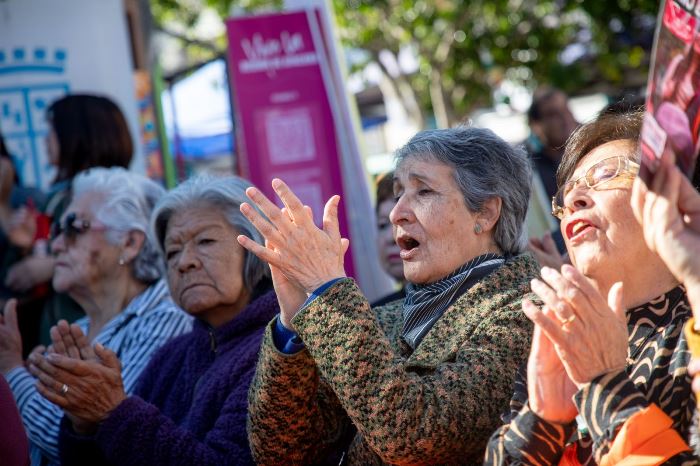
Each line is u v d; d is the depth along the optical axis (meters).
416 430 2.30
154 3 12.73
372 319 2.38
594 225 2.19
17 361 3.61
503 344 2.45
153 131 6.10
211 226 3.29
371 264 5.54
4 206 4.97
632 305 2.19
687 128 1.82
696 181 2.08
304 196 5.70
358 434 2.66
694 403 1.96
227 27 5.78
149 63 6.20
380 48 12.78
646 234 1.85
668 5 1.77
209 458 2.91
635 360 2.11
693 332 1.92
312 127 5.74
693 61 1.80
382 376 2.31
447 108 12.75
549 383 2.05
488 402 2.37
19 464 2.55
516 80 12.58
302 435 2.64
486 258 2.69
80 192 3.88
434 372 2.45
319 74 5.77
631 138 2.26
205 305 3.25
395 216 2.73
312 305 2.38
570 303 1.94
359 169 5.71
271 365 2.55
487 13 12.45
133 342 3.69
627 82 11.80
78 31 5.37
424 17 12.39
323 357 2.35
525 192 2.76
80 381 2.98
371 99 13.45
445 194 2.68
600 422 1.93
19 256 4.86
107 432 2.97
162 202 3.37
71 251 3.83
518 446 2.05
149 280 3.88
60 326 3.11
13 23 5.31
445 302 2.64
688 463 1.88
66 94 5.34
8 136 5.26
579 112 12.88
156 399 3.36
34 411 3.51
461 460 2.43
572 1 11.55
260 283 3.34
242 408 2.98
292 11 5.82
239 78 5.77
